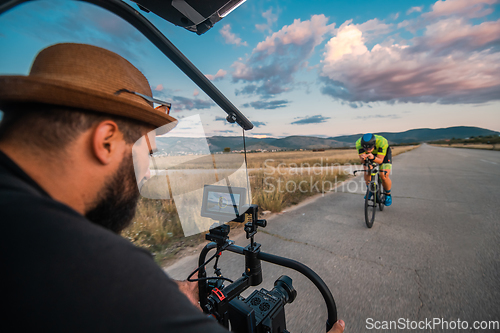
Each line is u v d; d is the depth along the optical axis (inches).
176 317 12.9
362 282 100.0
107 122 18.1
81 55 19.9
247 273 46.6
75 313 11.3
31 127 16.2
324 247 135.3
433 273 105.0
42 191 16.1
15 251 12.0
